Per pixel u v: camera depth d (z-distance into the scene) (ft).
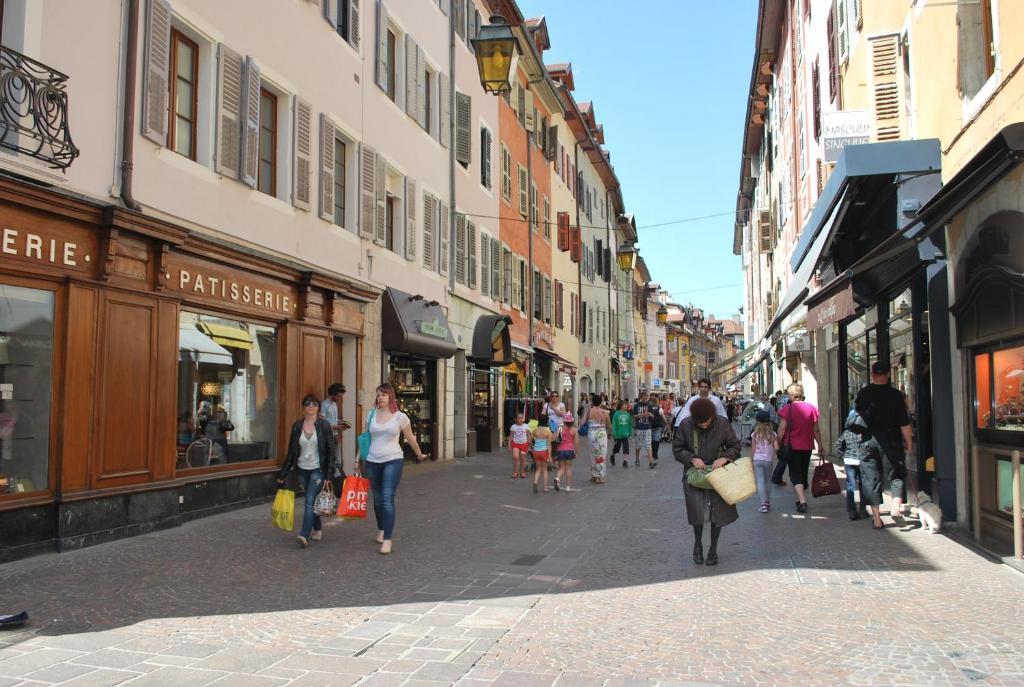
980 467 28.68
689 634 18.31
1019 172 24.18
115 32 30.42
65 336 27.84
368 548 28.99
